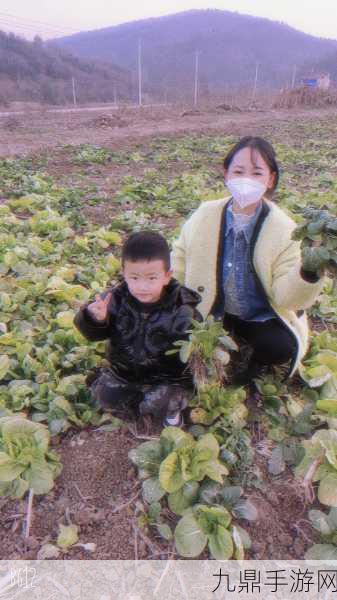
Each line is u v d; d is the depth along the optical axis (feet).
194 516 7.17
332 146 40.09
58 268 14.85
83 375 9.78
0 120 66.23
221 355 8.19
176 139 44.06
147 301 7.79
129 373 8.61
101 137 46.55
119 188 26.12
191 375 8.58
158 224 19.62
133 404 9.11
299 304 8.17
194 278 9.23
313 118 65.51
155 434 8.71
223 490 7.39
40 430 8.13
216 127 53.52
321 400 8.70
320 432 7.92
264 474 8.09
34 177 25.58
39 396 9.29
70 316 11.43
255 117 68.39
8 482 7.69
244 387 9.84
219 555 6.77
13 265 14.61
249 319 9.50
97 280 14.46
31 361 10.02
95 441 8.52
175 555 6.98
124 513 7.44
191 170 31.27
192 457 7.78
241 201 8.25
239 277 9.01
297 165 32.40
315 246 7.07
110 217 21.20
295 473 7.89
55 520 7.38
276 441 8.71
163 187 24.22
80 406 9.01
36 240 16.72
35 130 52.37
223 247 8.94
